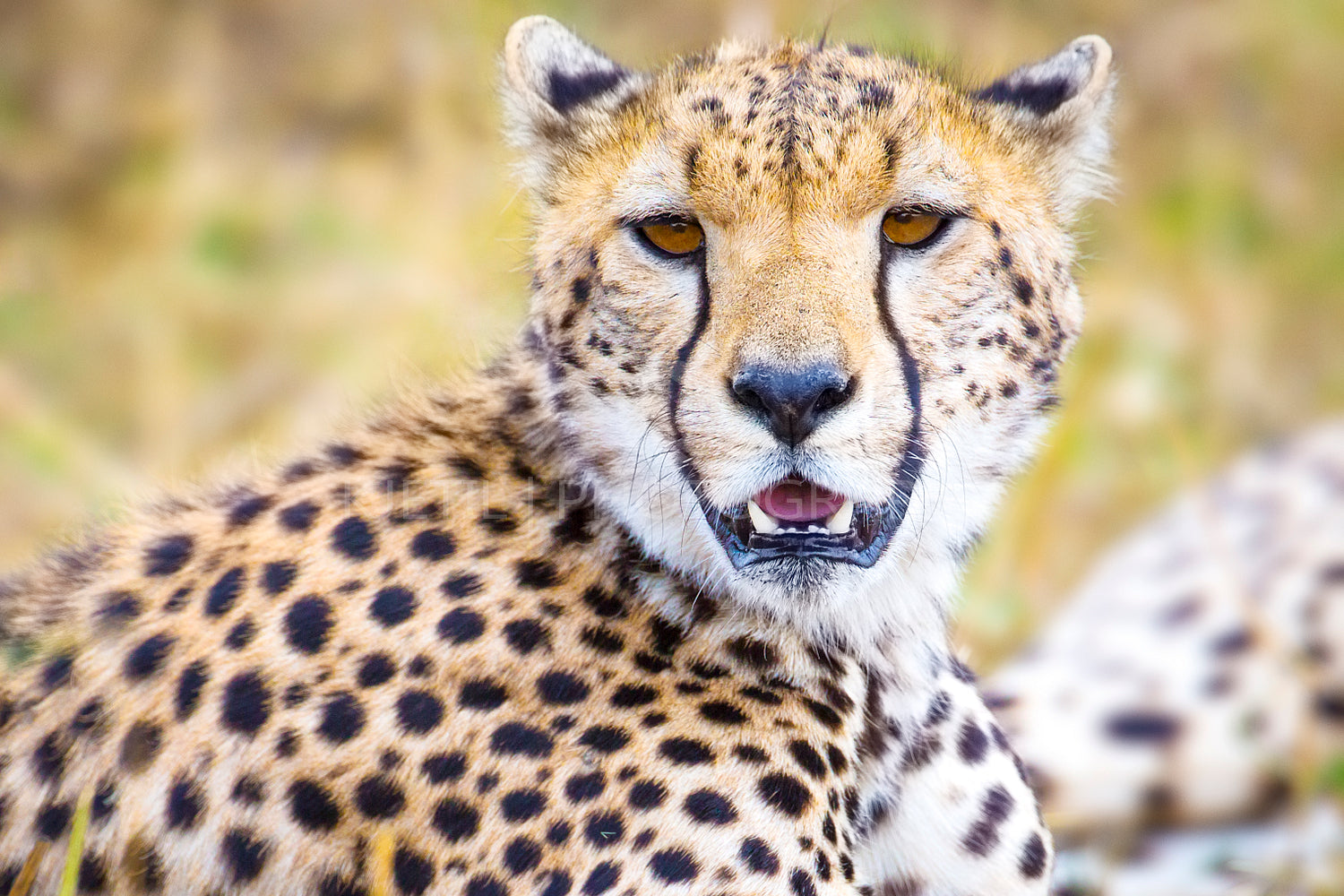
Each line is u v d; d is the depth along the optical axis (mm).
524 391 8125
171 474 10117
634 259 7770
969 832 8242
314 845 7309
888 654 8062
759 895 7023
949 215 7812
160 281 14188
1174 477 13453
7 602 8195
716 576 7750
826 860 7320
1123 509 13445
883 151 7637
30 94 15594
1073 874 10180
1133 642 11570
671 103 7984
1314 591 11359
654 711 7410
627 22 14969
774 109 7691
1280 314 15070
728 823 7148
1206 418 13828
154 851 7363
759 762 7344
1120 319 13883
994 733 8477
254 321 13930
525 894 7070
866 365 7484
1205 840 10992
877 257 7730
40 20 15812
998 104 8375
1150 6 16516
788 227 7594
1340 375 14641
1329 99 16297
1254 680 11219
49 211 14930
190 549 7980
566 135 8258
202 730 7426
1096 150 8711
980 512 8211
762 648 7703
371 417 8453
